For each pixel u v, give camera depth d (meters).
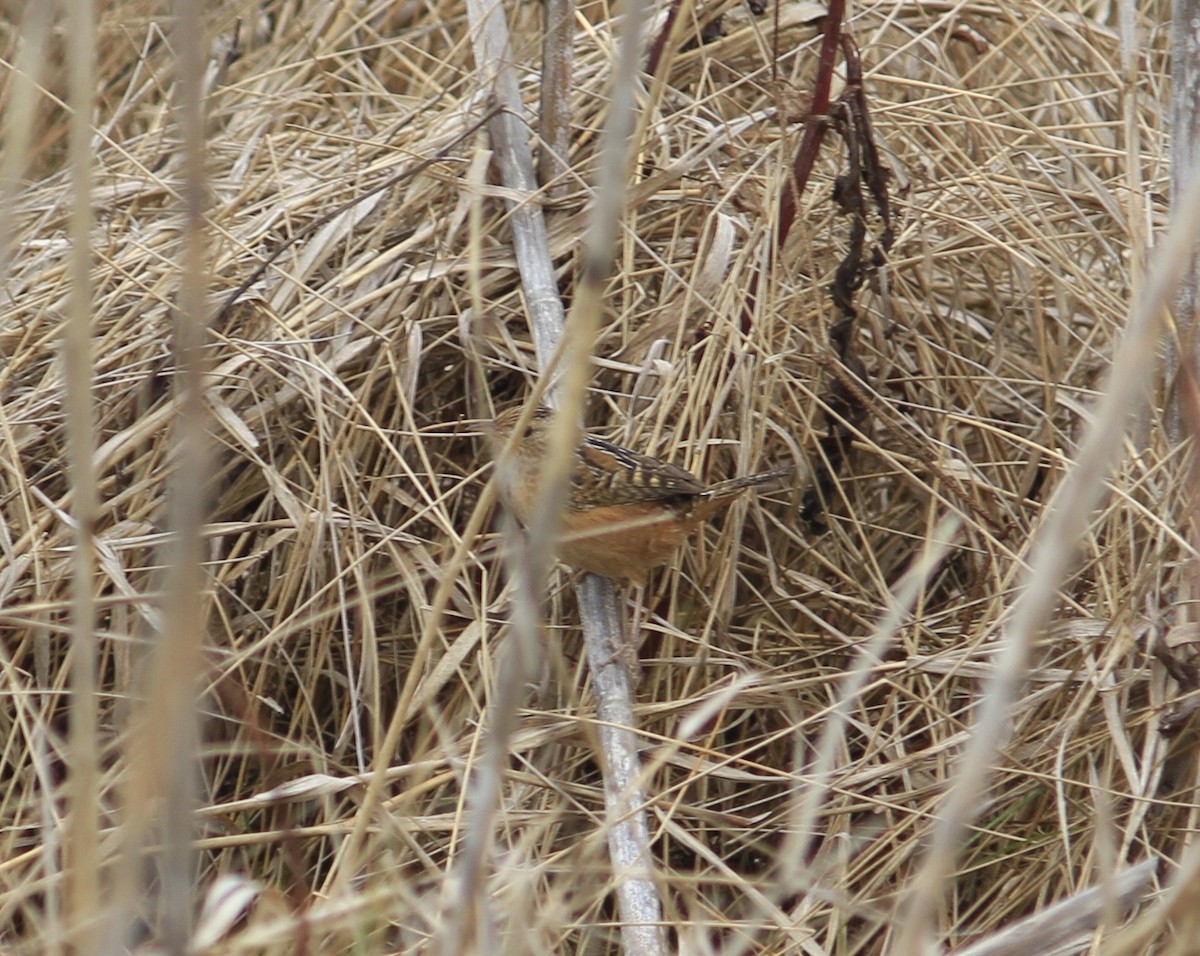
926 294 8.75
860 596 8.27
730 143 8.73
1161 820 6.97
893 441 8.75
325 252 8.41
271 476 7.61
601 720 6.60
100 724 7.29
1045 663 7.40
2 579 7.18
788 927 5.80
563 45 8.59
